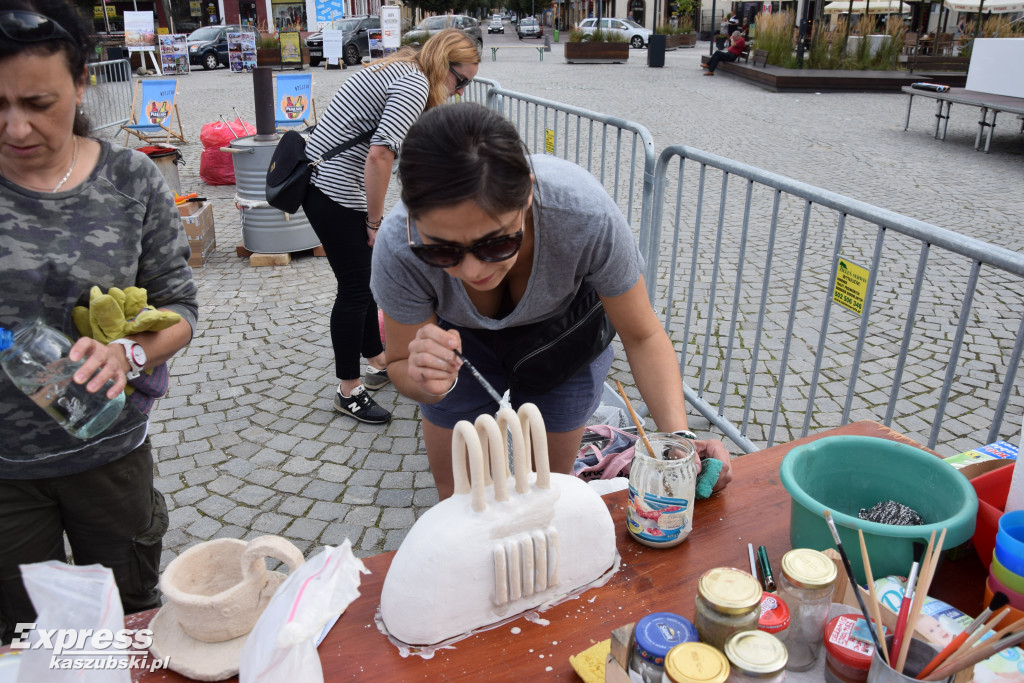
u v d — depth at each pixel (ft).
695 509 4.85
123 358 4.52
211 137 25.89
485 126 3.79
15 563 5.14
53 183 4.60
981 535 4.22
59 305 4.70
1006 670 3.37
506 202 3.86
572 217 4.86
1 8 3.94
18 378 4.23
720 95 51.78
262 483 9.77
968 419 11.42
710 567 4.32
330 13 77.97
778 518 4.74
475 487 3.75
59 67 4.08
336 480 9.87
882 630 3.16
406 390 5.52
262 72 17.06
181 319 4.99
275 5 113.60
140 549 5.67
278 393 12.15
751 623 3.27
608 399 11.79
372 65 9.85
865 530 3.79
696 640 3.35
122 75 33.35
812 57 59.00
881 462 4.56
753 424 11.43
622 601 4.06
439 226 3.95
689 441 4.52
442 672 3.61
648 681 3.32
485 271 4.25
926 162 30.17
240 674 3.17
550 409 6.59
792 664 3.55
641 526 4.42
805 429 9.33
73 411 4.41
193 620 3.65
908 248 19.30
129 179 4.90
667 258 18.78
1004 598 3.59
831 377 12.76
